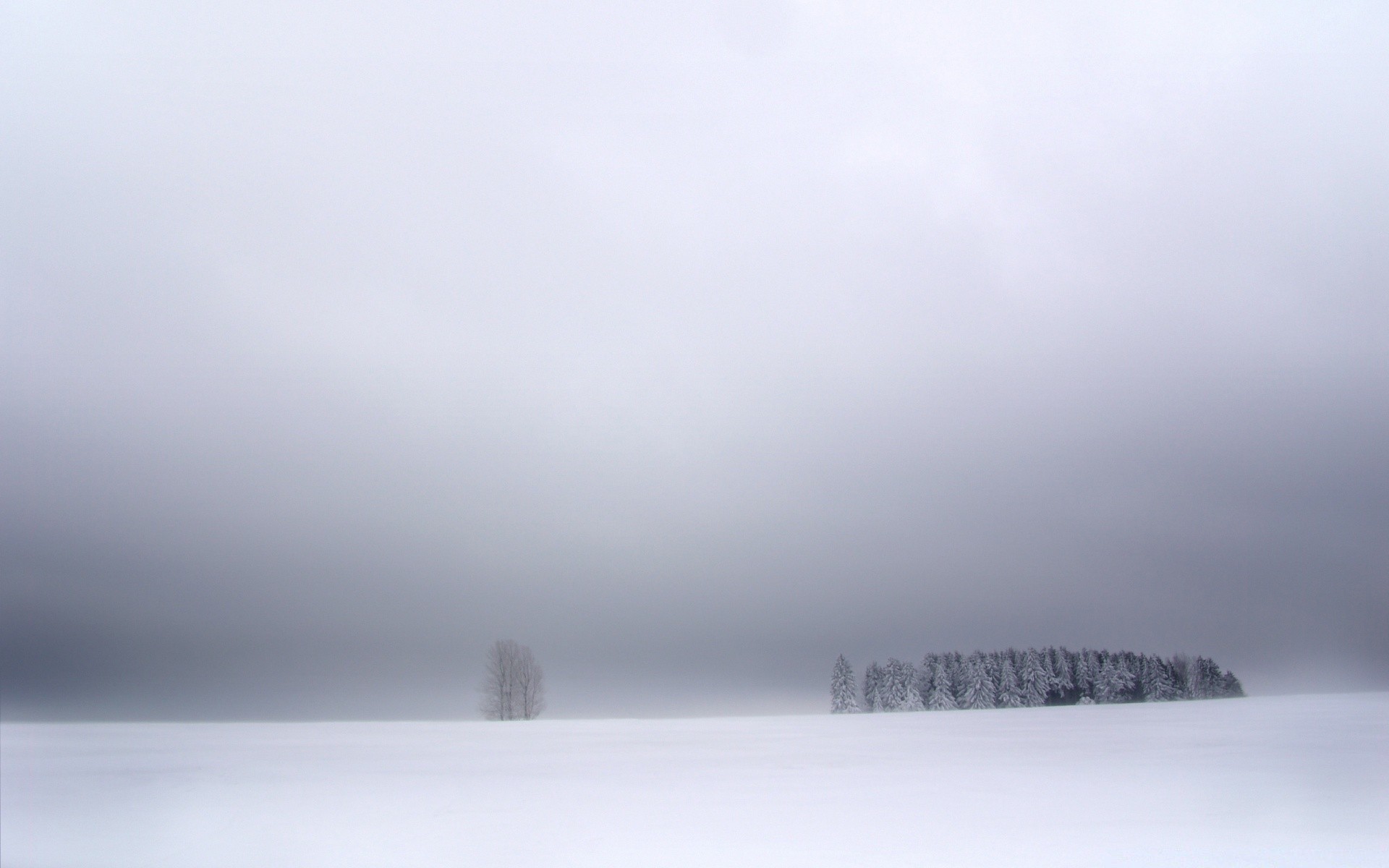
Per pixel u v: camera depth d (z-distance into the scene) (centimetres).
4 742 3934
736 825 1678
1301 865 1327
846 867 1330
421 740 4034
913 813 1797
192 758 3094
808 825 1677
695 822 1714
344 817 1823
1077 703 9400
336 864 1402
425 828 1688
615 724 5597
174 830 1700
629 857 1419
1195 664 10056
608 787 2239
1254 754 2861
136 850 1530
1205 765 2566
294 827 1705
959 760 2817
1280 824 1648
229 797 2100
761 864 1361
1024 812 1794
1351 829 1600
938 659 9675
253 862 1425
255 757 3164
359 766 2806
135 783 2384
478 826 1698
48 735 4459
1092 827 1631
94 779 2481
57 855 1501
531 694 7344
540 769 2681
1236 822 1675
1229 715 5153
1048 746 3325
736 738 4081
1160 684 9750
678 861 1388
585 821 1741
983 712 6700
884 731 4475
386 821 1769
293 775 2553
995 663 9512
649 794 2100
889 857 1395
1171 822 1677
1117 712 5959
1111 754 2927
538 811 1867
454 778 2452
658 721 5975
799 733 4428
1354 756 2778
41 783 2392
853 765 2723
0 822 1806
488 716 7231
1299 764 2577
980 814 1781
